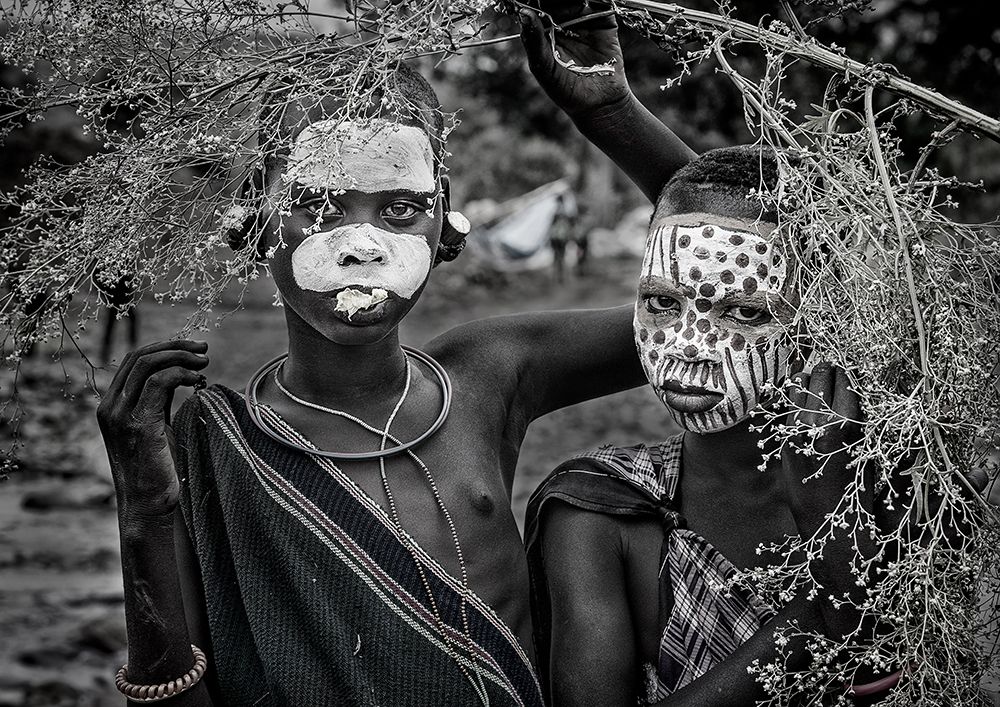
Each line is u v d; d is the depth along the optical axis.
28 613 6.02
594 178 30.86
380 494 2.34
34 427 10.16
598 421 11.52
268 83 2.19
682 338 2.27
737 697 2.26
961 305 2.10
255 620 2.29
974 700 2.10
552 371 2.64
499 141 26.83
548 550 2.48
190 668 2.22
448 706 2.25
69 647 5.58
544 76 2.53
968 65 6.64
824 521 2.06
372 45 2.16
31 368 11.86
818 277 2.10
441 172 2.32
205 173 2.26
